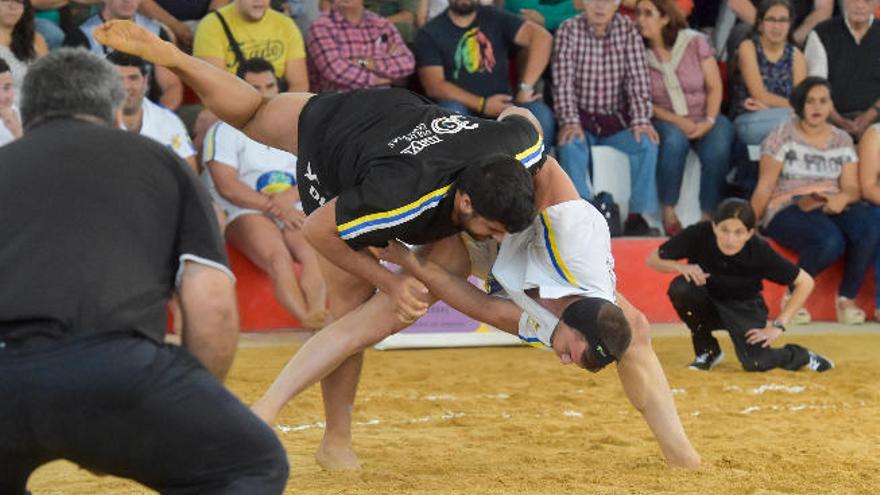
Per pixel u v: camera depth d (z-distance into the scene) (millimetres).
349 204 8719
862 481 10242
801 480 10234
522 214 8273
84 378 5812
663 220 23000
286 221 20000
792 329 21797
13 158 6223
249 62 19719
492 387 15969
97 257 6035
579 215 9602
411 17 23016
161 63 9836
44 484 10383
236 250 20500
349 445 10906
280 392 9977
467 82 22172
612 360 8852
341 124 9500
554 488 9883
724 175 23062
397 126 9156
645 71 22594
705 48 23141
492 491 9781
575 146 22156
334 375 10664
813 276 22172
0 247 6023
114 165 6254
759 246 16969
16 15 18891
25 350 5840
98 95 6480
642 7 22938
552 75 22719
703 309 17328
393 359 18422
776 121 23031
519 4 23703
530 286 9547
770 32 23406
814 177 22219
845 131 22953
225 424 6109
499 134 9047
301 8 22672
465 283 9875
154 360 6012
